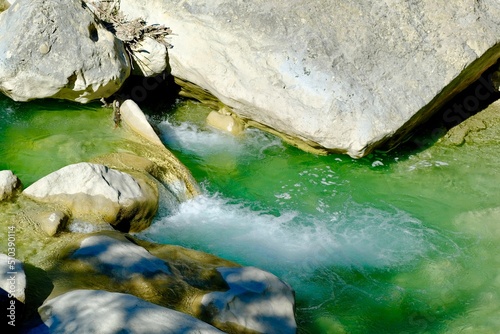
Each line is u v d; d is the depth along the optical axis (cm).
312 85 663
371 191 677
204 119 755
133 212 573
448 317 539
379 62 677
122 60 697
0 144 650
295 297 529
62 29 662
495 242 620
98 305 432
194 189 651
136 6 738
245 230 613
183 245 585
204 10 713
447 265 591
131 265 496
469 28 700
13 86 664
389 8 698
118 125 695
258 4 701
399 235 623
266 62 678
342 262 588
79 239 521
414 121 686
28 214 543
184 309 469
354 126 651
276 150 718
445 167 713
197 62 704
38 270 488
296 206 651
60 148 653
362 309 541
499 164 721
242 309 475
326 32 680
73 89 673
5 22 683
